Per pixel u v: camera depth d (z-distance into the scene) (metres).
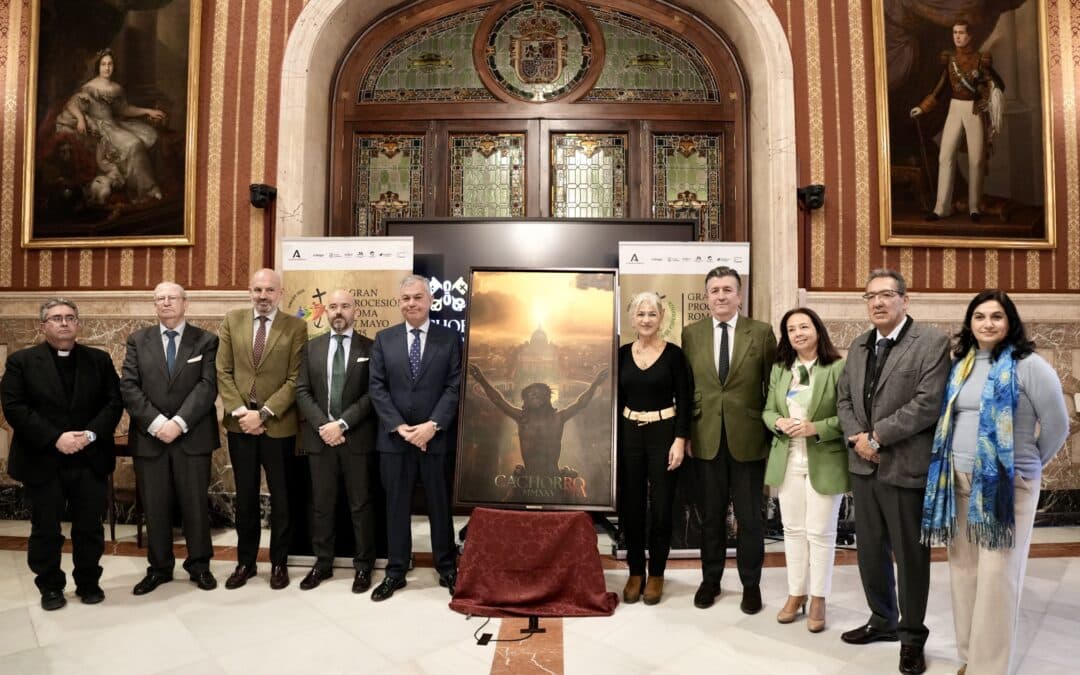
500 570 2.80
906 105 4.40
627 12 4.91
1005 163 4.43
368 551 3.07
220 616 2.70
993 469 1.98
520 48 4.90
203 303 4.33
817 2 4.45
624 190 4.80
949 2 4.44
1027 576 3.28
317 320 3.96
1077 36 4.54
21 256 4.56
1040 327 4.41
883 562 2.40
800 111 4.38
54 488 2.76
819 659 2.32
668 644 2.44
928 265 4.39
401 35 4.91
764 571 3.38
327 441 2.99
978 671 2.04
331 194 4.75
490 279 3.14
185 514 3.02
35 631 2.54
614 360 3.03
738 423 2.76
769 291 4.34
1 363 4.53
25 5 4.66
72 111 4.52
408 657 2.32
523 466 2.95
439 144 4.80
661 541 2.88
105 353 2.97
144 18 4.48
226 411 3.05
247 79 4.41
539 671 2.22
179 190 4.42
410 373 3.01
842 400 2.46
